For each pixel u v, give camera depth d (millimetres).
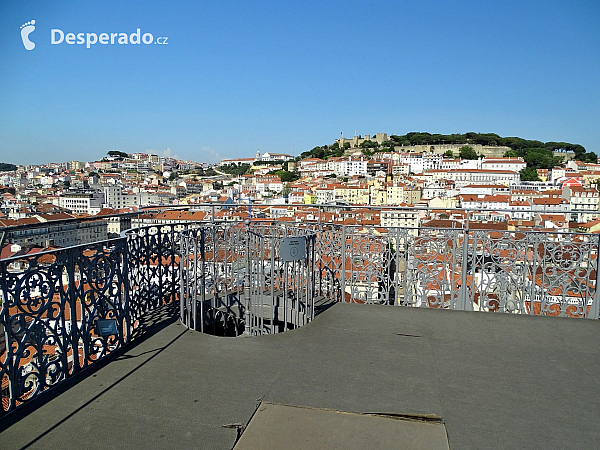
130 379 3125
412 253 5219
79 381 3086
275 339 3938
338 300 5324
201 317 4586
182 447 2354
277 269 5336
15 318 2637
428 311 4797
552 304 4902
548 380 3176
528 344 3861
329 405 2807
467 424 2607
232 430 2521
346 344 3830
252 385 3062
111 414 2668
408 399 2891
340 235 5395
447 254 5145
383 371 3301
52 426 2531
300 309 4852
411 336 4035
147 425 2557
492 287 5035
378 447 2383
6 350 2600
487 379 3188
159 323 4352
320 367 3363
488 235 5023
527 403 2854
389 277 5281
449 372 3293
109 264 3592
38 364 2846
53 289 2943
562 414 2727
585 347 3797
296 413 2707
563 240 4871
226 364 3400
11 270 2674
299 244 4422
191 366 3354
